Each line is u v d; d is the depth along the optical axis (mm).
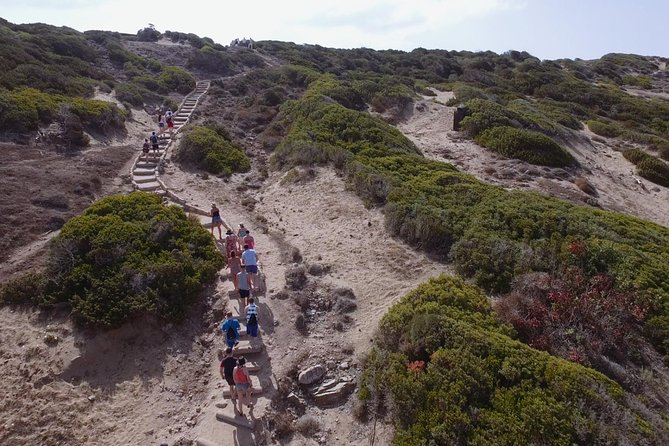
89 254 13586
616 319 11500
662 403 9750
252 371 10859
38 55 34281
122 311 12086
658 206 25625
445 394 8953
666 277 13203
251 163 26031
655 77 73688
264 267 15211
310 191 20859
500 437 8211
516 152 28406
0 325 11891
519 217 16250
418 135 32906
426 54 71938
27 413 10172
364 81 42188
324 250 16219
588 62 85375
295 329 12297
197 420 9984
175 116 32906
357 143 25312
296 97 39812
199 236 15656
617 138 37125
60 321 12086
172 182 22078
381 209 18109
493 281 13258
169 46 56375
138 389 10938
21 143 21859
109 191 19859
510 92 47469
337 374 10836
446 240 15336
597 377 9516
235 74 49844
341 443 9328
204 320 12953
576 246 13820
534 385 9156
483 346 9984
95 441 9781
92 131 25781
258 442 9258
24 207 16688
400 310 11664
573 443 8031
